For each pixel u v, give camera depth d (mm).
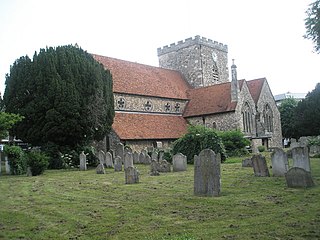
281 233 7223
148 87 41531
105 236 7762
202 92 45531
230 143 32625
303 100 48719
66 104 27797
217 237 7215
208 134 27594
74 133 28547
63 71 28797
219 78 52875
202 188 11953
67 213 10094
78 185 16266
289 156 23891
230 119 40062
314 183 12938
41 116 28219
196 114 42625
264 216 8648
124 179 18172
